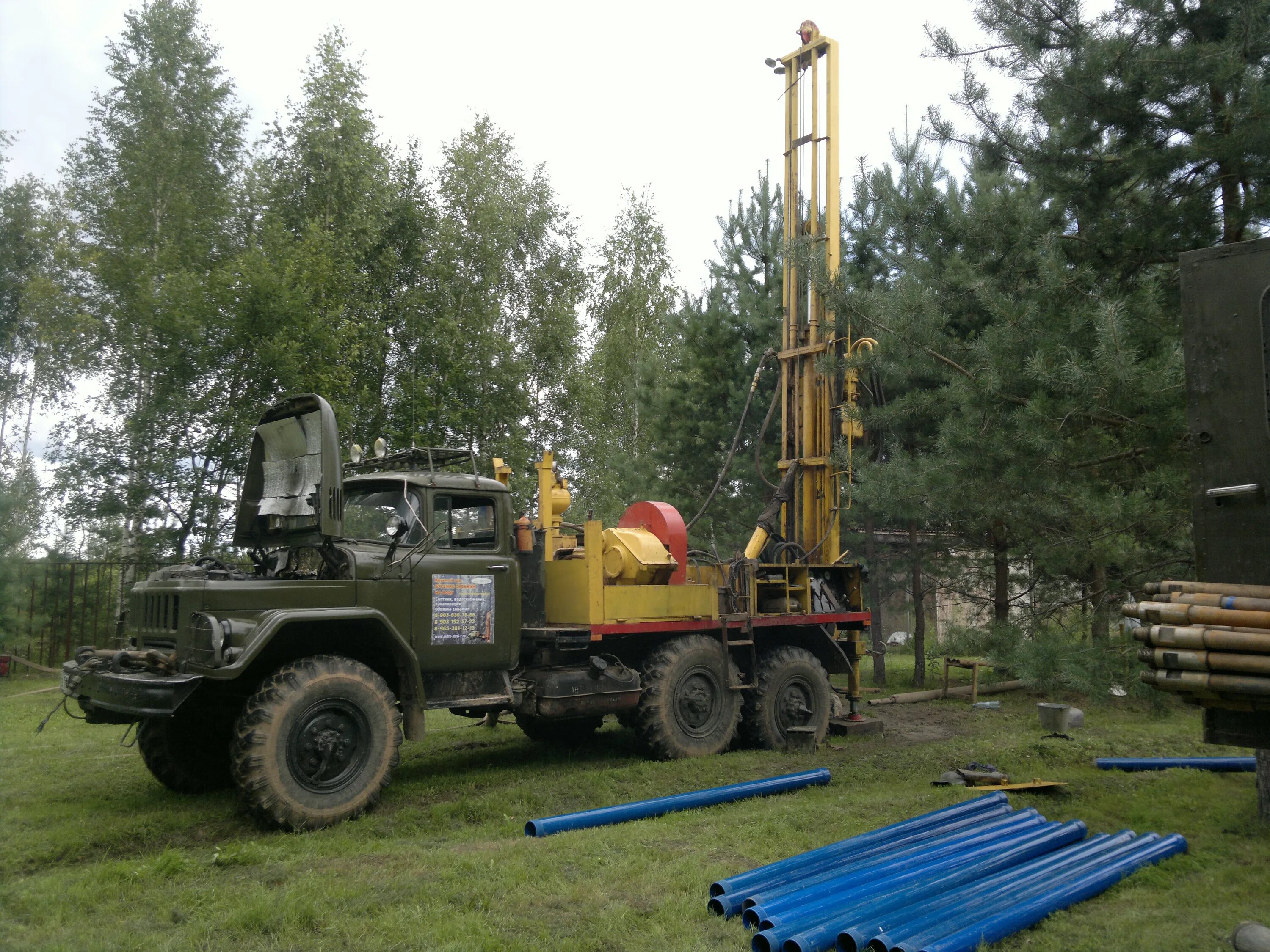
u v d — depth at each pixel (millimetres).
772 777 6824
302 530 6246
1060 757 7473
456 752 7953
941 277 7375
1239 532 3555
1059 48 6660
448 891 4102
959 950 3316
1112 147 6641
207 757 6328
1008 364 5898
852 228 12453
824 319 9453
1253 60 5898
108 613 14891
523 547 7445
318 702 5414
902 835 4887
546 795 6180
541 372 21562
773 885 4086
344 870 4426
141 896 4074
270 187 16516
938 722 9727
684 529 8242
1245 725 3398
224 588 5641
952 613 17406
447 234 18875
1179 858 4559
